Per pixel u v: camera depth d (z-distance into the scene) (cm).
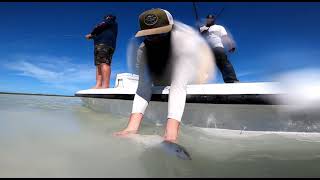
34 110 423
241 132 251
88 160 155
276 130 242
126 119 331
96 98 435
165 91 270
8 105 511
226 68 373
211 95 257
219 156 173
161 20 225
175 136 208
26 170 136
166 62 238
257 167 152
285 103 230
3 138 202
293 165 156
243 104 245
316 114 228
